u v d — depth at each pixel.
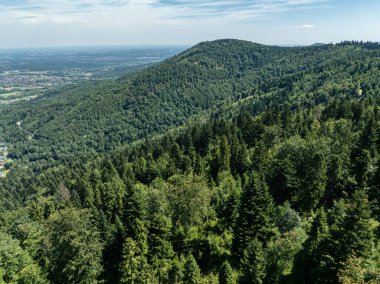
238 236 54.53
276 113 125.69
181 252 58.44
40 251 66.50
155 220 59.12
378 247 45.25
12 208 167.00
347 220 40.97
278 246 47.06
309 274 44.81
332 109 121.56
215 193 74.56
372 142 73.81
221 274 48.72
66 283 56.66
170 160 112.25
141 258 53.84
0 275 58.00
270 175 70.38
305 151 66.81
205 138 130.62
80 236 54.81
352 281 32.62
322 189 61.69
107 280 58.50
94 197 98.88
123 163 142.12
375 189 58.22
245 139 118.56
